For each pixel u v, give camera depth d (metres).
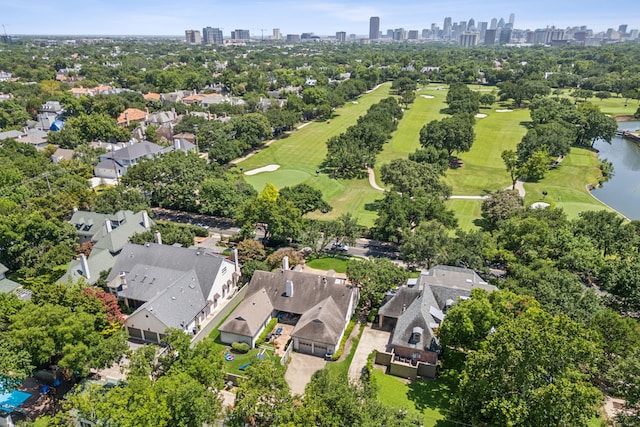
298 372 53.56
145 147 130.25
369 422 34.28
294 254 76.12
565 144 132.88
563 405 35.41
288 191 94.44
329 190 117.81
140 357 42.22
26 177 102.00
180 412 36.19
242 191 100.19
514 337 38.66
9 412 45.81
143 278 66.38
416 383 51.50
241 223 85.62
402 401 48.34
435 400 48.66
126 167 122.38
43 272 72.19
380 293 64.06
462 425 44.84
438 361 55.03
